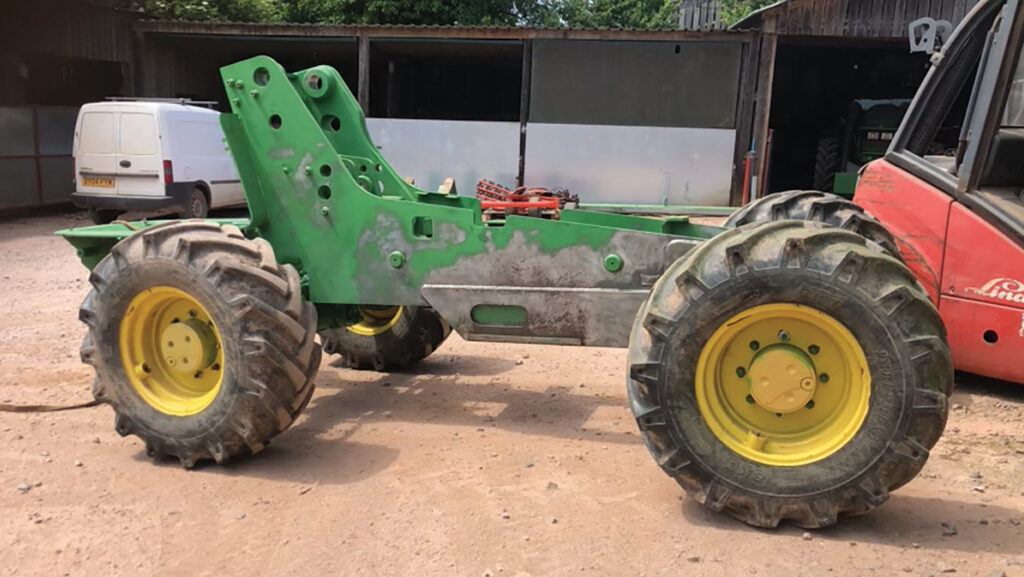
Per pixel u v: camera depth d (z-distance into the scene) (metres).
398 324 5.48
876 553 3.03
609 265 4.05
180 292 3.73
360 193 4.25
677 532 3.18
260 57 4.27
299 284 3.87
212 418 3.68
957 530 3.25
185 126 13.09
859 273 3.03
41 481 3.62
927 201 5.18
